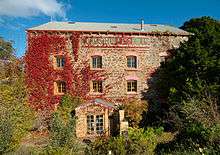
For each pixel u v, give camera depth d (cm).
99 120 2947
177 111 2317
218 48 2823
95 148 1568
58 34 3170
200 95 2214
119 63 3219
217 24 3147
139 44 3250
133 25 3556
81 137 2862
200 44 2848
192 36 3019
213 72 2652
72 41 3175
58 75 3164
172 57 3184
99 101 2970
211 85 2436
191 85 2453
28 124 2517
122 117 2862
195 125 1322
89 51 3191
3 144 1576
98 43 3200
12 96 2712
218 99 2222
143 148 1528
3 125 1611
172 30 3412
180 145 1316
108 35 3212
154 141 1730
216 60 2692
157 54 3266
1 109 1775
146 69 3241
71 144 1664
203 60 2706
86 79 3177
